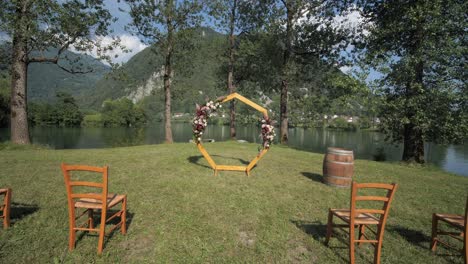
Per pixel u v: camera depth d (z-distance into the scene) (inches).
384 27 619.2
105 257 153.2
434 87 545.6
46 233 174.1
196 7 813.2
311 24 800.9
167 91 863.7
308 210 237.9
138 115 4101.9
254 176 346.0
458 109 528.4
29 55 614.2
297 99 852.6
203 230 189.5
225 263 155.4
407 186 354.0
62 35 614.2
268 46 860.6
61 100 3683.6
